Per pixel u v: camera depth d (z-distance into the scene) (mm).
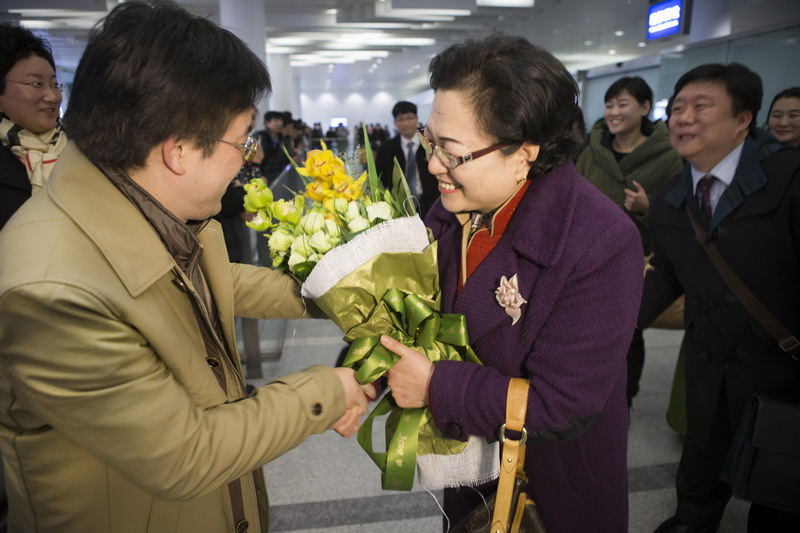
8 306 539
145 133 604
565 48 13320
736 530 1709
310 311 1038
